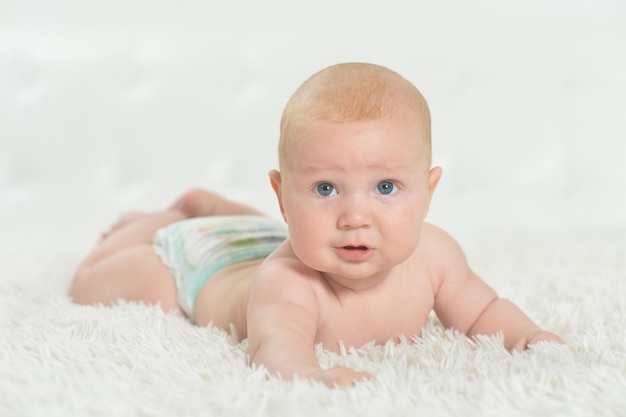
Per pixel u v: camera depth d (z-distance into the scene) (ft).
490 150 11.71
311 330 4.98
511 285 7.03
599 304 6.14
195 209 7.95
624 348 4.86
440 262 5.55
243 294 5.61
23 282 7.39
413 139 4.72
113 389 4.26
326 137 4.59
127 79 11.84
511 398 4.09
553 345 4.93
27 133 11.73
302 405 4.00
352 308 5.23
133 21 12.41
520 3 12.48
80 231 10.57
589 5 12.44
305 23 12.49
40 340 5.14
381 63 11.78
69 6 12.41
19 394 4.21
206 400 4.09
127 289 6.70
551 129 11.76
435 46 11.87
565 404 4.02
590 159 11.76
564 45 11.99
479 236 9.65
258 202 11.54
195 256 6.55
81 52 11.89
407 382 4.33
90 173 11.69
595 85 11.86
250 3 12.50
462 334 5.39
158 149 11.69
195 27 12.21
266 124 11.73
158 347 5.01
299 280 5.08
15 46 11.89
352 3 12.48
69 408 4.07
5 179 11.71
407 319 5.41
